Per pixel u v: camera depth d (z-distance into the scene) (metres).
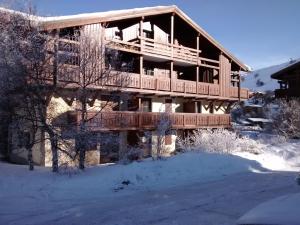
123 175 14.06
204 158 17.83
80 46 15.45
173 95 26.62
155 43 27.12
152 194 12.30
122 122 21.47
